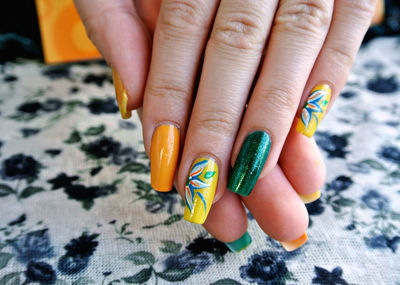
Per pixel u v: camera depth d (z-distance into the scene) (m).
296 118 0.59
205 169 0.50
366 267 0.56
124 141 0.83
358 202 0.68
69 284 0.53
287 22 0.50
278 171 0.58
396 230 0.62
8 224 0.63
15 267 0.55
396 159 0.78
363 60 1.16
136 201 0.68
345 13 0.53
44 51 1.13
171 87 0.53
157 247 0.59
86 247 0.59
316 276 0.55
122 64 0.57
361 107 0.95
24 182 0.72
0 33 1.14
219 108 0.50
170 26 0.52
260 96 0.51
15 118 0.90
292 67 0.50
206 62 0.51
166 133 0.53
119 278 0.54
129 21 0.59
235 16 0.49
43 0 1.09
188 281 0.54
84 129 0.87
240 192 0.52
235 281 0.54
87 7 0.60
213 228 0.56
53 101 0.97
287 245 0.58
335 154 0.79
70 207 0.66
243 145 0.51
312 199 0.63
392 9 1.30
